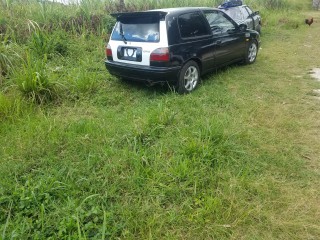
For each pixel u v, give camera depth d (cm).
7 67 531
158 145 348
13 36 662
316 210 263
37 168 317
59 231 232
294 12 1822
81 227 236
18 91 470
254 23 1027
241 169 310
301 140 374
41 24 768
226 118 416
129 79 525
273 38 1101
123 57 510
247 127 399
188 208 263
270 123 413
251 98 504
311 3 2495
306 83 580
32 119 416
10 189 279
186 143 340
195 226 247
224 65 626
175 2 1111
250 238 237
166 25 467
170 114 410
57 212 251
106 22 841
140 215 256
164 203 272
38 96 468
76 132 386
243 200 272
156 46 465
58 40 698
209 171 308
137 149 345
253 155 339
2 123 404
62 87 502
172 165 312
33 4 858
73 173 302
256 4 1714
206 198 273
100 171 304
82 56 695
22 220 247
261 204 269
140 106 470
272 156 338
